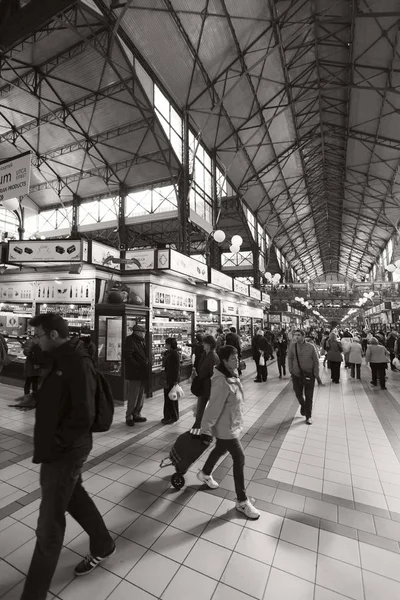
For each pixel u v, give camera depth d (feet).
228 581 6.05
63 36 30.42
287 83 41.68
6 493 9.08
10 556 6.62
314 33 34.45
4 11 12.96
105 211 53.06
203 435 9.41
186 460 9.19
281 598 5.69
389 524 7.86
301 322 120.57
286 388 25.02
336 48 36.17
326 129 52.06
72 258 20.93
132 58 32.19
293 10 31.99
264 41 34.96
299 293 74.28
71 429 5.36
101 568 6.32
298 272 152.25
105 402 6.01
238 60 36.68
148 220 49.06
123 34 29.84
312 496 9.12
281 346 30.40
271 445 13.05
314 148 58.34
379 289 69.31
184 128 40.45
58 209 57.67
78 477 6.17
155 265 23.39
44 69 34.65
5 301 26.00
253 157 53.72
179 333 29.37
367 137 48.19
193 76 36.73
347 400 21.30
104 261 22.62
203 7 29.60
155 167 46.47
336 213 86.99
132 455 11.79
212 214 50.37
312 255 134.21
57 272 23.81
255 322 59.67
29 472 10.38
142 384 16.05
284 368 31.12
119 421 15.99
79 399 5.41
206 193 48.42
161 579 6.08
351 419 16.81
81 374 5.51
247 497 8.61
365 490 9.51
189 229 42.29
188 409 18.45
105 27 28.27
